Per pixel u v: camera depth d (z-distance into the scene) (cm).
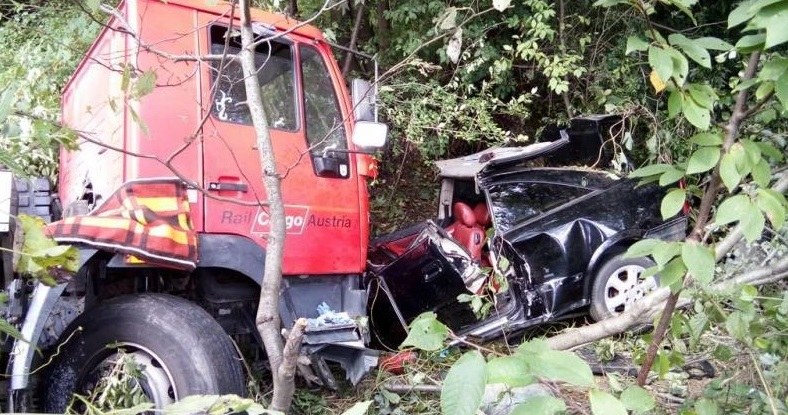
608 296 515
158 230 312
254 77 229
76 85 476
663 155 573
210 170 352
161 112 341
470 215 575
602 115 601
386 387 409
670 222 534
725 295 231
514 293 492
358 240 413
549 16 729
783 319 257
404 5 746
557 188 539
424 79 746
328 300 400
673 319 232
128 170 334
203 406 152
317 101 407
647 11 177
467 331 478
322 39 414
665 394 362
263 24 373
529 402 158
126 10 343
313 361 371
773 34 138
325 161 399
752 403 278
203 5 360
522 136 694
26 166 422
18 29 637
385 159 782
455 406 140
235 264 353
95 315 321
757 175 169
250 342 411
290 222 380
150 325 313
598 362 422
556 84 702
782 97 152
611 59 764
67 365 319
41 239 201
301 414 390
